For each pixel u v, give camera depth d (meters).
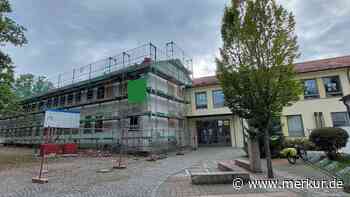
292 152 10.76
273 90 7.29
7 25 13.88
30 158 15.39
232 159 12.97
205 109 24.45
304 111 20.14
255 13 7.76
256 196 5.32
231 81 7.86
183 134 23.72
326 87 19.91
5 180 8.12
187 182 7.28
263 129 7.73
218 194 5.67
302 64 23.31
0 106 16.23
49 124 15.00
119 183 7.38
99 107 22.09
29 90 39.03
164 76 21.34
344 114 18.84
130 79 20.09
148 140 17.52
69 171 9.93
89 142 21.62
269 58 7.46
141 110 18.67
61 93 26.80
